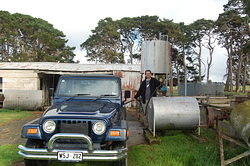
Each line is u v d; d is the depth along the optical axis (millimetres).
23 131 4684
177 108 7414
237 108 4730
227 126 5676
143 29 63875
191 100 7652
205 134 7922
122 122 5020
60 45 54344
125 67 20797
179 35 60281
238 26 58719
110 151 4332
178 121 7398
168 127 7516
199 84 28656
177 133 8297
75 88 5953
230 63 61062
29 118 13609
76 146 4551
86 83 6000
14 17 54781
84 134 4516
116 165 4727
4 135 8852
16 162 5664
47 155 4367
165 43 13156
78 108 5031
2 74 20562
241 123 4418
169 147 6738
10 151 6535
